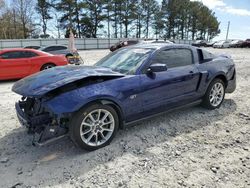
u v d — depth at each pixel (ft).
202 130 13.80
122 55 14.64
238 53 81.46
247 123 14.87
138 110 12.58
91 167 10.24
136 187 9.01
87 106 10.80
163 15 210.79
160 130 13.67
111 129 11.79
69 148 11.75
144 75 12.71
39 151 11.51
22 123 11.61
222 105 18.06
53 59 31.94
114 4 175.73
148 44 15.25
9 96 21.84
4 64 28.63
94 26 172.14
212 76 16.06
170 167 10.22
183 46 15.25
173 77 13.79
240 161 10.68
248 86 25.03
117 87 11.60
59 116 10.38
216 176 9.62
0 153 11.34
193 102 15.74
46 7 157.17
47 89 10.36
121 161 10.65
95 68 12.77
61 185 9.17
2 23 152.35
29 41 106.22
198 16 242.58
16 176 9.69
